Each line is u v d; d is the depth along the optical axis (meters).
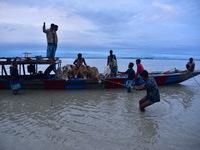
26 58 8.99
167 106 6.70
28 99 7.59
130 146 3.91
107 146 3.91
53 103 7.03
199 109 6.39
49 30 10.07
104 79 9.38
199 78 15.05
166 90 9.62
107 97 7.98
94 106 6.68
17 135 4.41
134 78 8.78
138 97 8.00
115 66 10.45
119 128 4.80
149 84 5.64
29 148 3.83
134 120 5.34
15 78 8.23
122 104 6.94
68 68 9.47
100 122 5.19
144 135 4.41
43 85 9.35
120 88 9.89
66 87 9.46
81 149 3.78
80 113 5.92
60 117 5.57
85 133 4.50
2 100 7.42
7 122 5.18
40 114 5.82
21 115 5.74
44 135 4.40
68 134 4.45
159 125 5.00
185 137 4.32
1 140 4.17
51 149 3.79
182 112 6.06
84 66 9.62
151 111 6.14
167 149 3.81
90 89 9.57
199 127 4.88
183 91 9.39
